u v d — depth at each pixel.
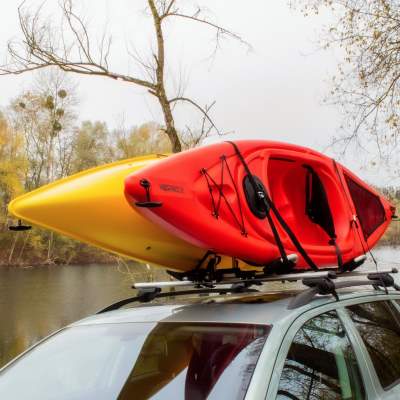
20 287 34.38
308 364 2.66
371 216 5.29
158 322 3.04
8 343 17.89
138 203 3.42
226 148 4.02
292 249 4.17
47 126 64.69
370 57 12.73
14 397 2.79
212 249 3.85
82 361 2.93
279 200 4.62
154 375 2.70
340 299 3.28
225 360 2.57
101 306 25.08
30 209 4.05
